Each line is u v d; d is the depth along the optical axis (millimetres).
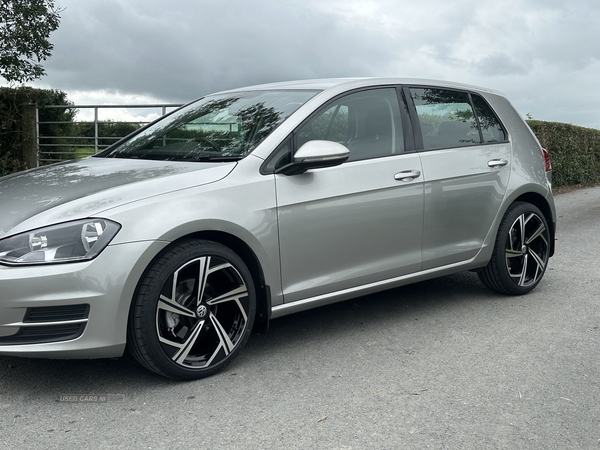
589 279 5723
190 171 3477
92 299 2990
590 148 15734
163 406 3090
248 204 3467
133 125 11328
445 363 3695
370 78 4320
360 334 4203
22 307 2918
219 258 3387
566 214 10141
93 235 3021
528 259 5172
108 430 2836
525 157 5090
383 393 3266
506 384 3393
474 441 2768
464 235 4633
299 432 2836
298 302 3768
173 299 3244
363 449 2689
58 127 11578
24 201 3324
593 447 2734
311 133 3832
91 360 3674
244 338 3564
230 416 2990
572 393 3285
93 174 3670
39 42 9719
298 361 3715
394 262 4199
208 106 4484
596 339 4129
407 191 4176
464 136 4707
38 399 3150
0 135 10820
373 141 4125
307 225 3703
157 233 3121
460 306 4867
